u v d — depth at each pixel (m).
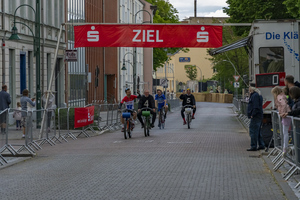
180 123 38.84
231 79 86.56
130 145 20.67
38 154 18.31
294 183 11.28
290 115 13.07
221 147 19.59
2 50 31.61
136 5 86.00
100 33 25.05
